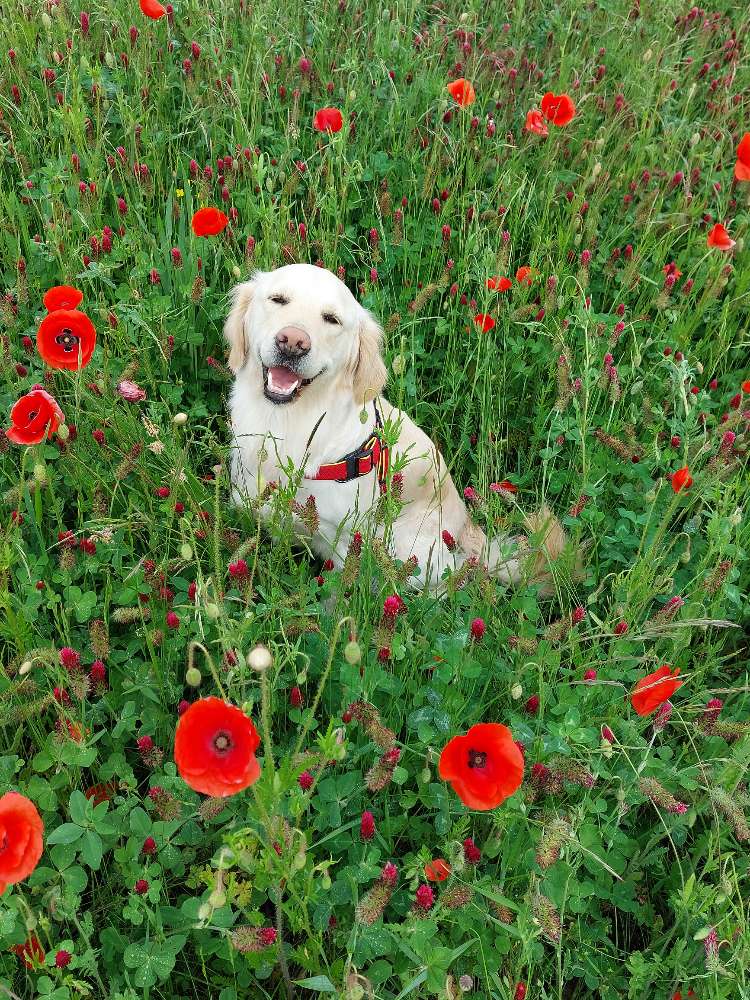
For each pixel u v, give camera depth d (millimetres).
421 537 1374
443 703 944
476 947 851
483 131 1765
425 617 1036
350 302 1230
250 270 1376
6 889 674
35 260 1394
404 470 1295
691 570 1203
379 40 1770
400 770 859
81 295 974
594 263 1610
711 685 1141
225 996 813
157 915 793
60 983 814
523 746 897
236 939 721
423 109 1796
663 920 971
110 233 1388
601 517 1210
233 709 596
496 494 1084
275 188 1654
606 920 938
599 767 895
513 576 1189
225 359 1485
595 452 1371
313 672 1003
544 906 743
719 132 1863
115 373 1271
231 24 1835
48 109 1562
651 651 1004
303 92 1766
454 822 942
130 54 1669
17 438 865
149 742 866
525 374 1479
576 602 1204
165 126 1655
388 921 896
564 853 817
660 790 825
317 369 1156
